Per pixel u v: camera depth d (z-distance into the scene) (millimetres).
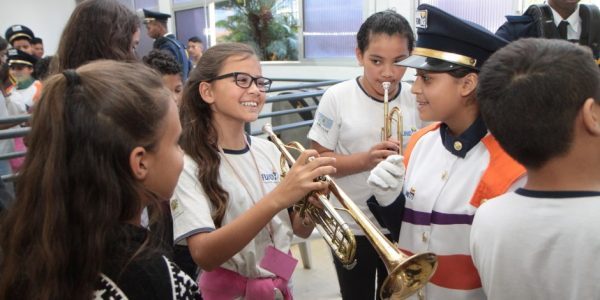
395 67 1527
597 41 2020
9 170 2531
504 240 756
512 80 720
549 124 691
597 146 702
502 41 1013
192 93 1229
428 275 914
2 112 2773
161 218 970
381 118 1616
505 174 957
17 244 638
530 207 739
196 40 5633
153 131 676
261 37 5488
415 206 1119
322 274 2633
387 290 956
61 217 613
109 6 1470
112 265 630
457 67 1020
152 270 648
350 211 1076
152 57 2061
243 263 1169
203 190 1143
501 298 777
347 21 4582
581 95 676
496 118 748
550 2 2082
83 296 613
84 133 617
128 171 656
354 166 1510
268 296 1160
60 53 1485
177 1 6629
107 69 676
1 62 2750
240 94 1193
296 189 1018
